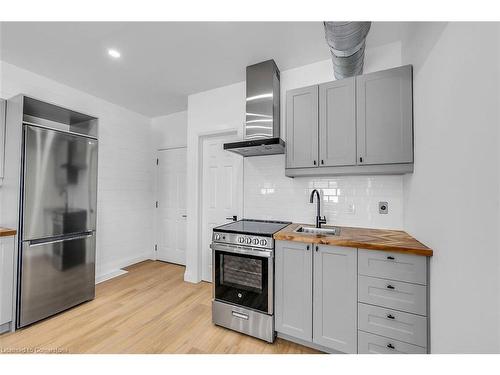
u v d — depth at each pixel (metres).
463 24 0.95
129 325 2.00
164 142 3.97
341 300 1.57
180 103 3.45
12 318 1.88
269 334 1.76
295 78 2.46
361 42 1.56
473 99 0.88
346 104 1.91
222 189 2.96
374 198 2.11
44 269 2.07
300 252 1.70
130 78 2.70
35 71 2.53
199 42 2.03
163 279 3.09
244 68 2.47
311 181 2.38
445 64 1.13
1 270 1.84
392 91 1.75
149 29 1.85
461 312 0.96
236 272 1.96
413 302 1.37
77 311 2.23
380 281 1.46
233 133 2.91
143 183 3.92
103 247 3.30
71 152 2.29
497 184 0.74
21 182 1.96
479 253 0.84
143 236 3.91
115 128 3.48
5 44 2.05
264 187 2.62
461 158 0.97
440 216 1.18
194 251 3.01
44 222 2.07
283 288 1.76
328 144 1.97
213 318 2.00
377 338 1.46
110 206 3.40
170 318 2.12
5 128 2.07
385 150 1.77
